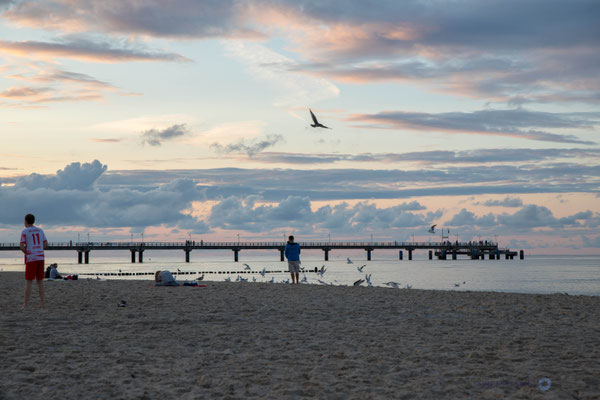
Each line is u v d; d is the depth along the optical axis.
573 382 5.95
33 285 19.30
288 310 12.04
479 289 42.53
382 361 7.01
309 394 5.55
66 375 6.16
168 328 9.55
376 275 70.12
